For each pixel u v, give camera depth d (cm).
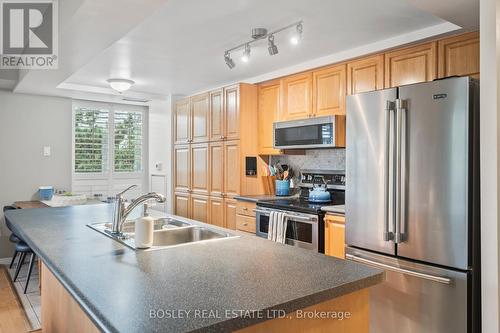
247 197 404
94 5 192
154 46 326
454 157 211
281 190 412
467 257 207
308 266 141
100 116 548
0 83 430
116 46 326
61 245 173
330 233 305
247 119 425
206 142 471
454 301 212
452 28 261
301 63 377
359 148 260
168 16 259
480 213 200
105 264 142
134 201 204
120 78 444
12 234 397
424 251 224
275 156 448
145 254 157
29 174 482
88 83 471
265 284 120
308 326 119
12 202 469
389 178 239
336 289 119
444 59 269
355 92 330
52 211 289
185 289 115
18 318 296
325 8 245
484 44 187
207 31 288
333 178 382
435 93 219
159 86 494
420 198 225
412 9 245
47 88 437
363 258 256
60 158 507
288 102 395
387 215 240
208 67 396
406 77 292
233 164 427
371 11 249
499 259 180
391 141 238
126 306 101
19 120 475
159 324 91
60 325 195
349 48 327
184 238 223
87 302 105
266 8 246
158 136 573
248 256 155
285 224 337
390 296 240
